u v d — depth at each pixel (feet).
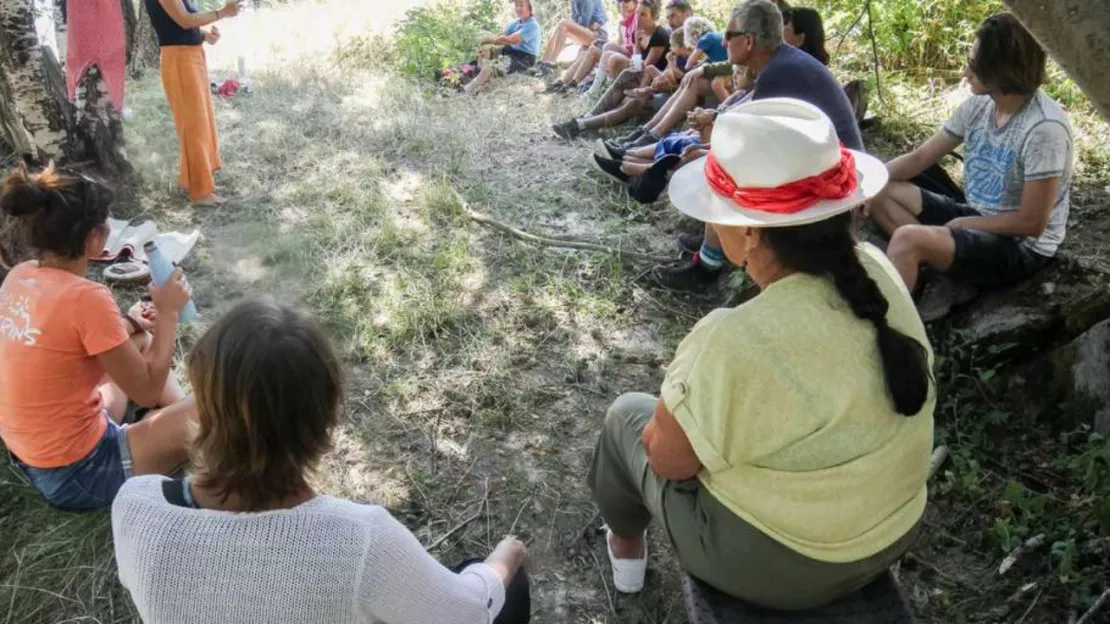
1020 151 10.94
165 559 4.75
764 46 13.41
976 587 8.72
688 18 20.44
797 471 5.81
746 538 6.18
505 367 12.24
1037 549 8.91
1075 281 11.36
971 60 11.07
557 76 26.35
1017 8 6.21
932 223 12.35
